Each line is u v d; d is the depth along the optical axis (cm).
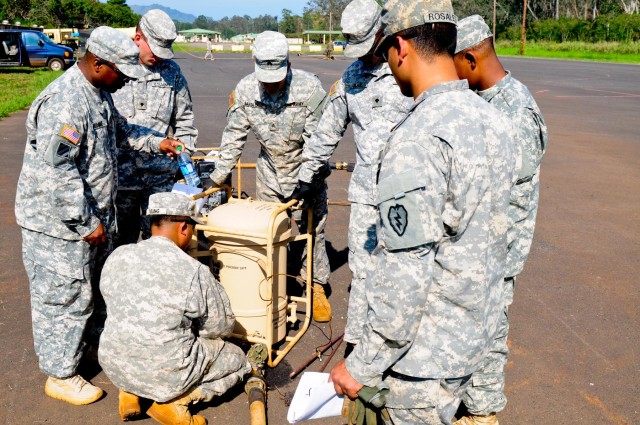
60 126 305
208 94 1833
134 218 456
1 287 483
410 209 179
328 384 225
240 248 363
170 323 300
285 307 395
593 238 630
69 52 2681
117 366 305
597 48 5003
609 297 490
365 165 362
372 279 193
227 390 334
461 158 183
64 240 320
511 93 272
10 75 2344
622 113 1562
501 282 208
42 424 321
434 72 193
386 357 194
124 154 430
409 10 190
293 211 441
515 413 339
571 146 1123
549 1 7625
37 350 334
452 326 196
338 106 374
